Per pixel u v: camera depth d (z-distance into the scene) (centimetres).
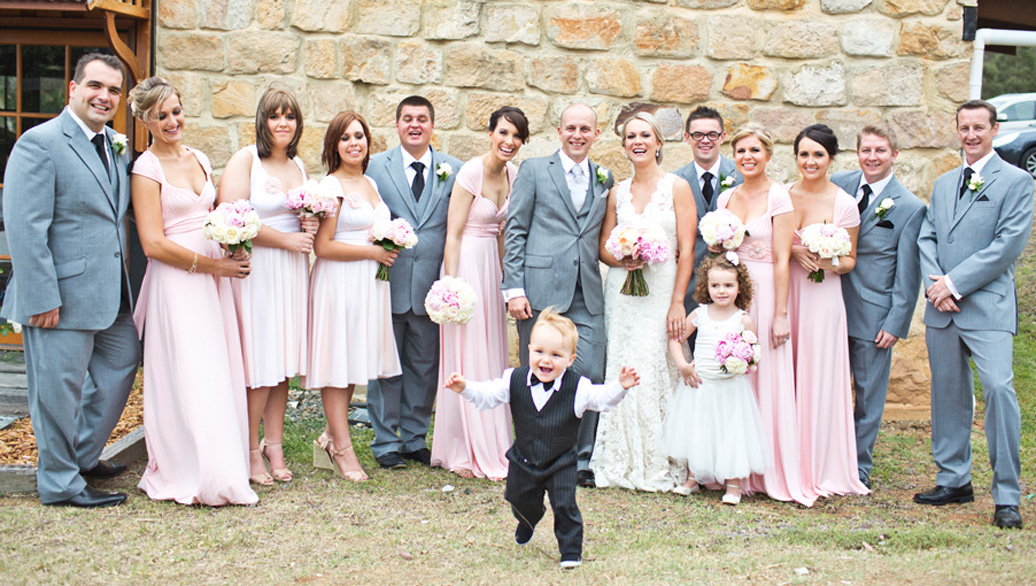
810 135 480
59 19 685
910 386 666
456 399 504
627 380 349
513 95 658
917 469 541
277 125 451
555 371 355
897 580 339
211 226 414
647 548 383
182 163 438
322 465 502
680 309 477
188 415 425
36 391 408
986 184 444
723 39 654
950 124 656
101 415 445
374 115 657
